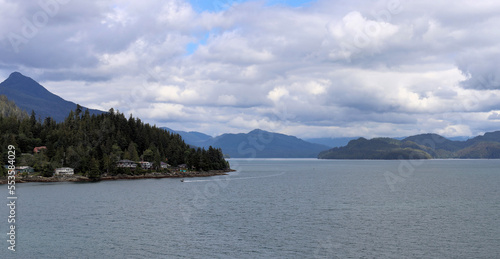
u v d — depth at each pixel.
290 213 112.12
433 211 113.81
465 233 85.50
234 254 71.94
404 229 89.62
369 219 101.81
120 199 141.88
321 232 87.44
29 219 102.12
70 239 81.44
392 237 82.69
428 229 89.38
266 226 93.88
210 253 72.50
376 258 69.31
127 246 76.56
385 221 99.00
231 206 126.50
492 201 135.75
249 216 107.38
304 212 113.88
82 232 87.56
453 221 98.25
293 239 81.75
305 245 77.38
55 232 87.44
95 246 76.44
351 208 121.12
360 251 73.25
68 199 140.62
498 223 95.31
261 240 80.88
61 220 100.94
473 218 102.12
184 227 92.88
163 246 76.69
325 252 72.81
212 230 89.88
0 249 74.44
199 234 86.00
